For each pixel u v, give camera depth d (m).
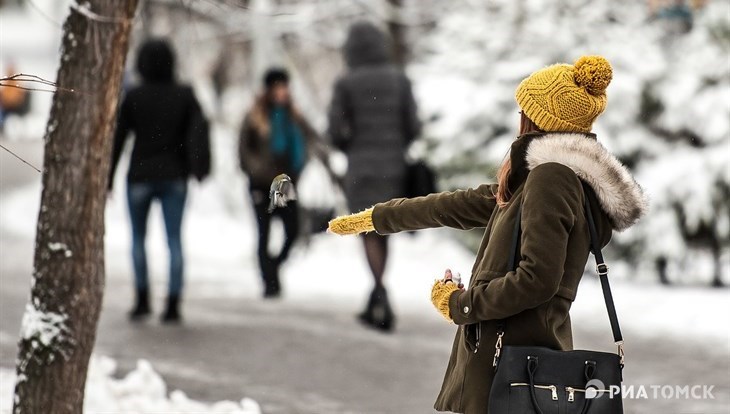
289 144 23.45
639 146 25.84
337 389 16.08
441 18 34.03
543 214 8.10
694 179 24.67
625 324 20.94
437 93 28.62
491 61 28.88
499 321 8.39
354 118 21.36
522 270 8.03
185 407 13.70
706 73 26.17
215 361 17.58
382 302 20.67
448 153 27.83
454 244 29.83
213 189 37.72
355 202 21.38
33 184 45.41
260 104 23.31
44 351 10.00
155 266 27.58
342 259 28.97
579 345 19.08
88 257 10.13
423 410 15.02
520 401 8.09
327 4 38.12
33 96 76.62
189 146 20.64
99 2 9.88
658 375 16.89
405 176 21.53
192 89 20.80
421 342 19.67
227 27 38.59
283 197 9.98
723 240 24.67
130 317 20.84
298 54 43.44
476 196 9.30
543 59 28.39
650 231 24.84
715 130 25.25
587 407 8.09
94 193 10.12
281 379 16.56
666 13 28.41
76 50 9.94
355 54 21.53
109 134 10.17
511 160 8.55
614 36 27.81
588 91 8.70
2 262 26.42
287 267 28.00
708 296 23.09
